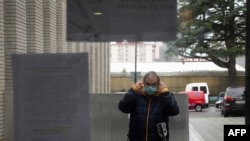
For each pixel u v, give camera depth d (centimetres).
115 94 774
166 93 506
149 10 490
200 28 761
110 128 772
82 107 465
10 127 781
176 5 492
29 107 468
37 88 467
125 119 776
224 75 2817
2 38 859
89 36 497
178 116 784
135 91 512
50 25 1059
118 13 493
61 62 466
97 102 776
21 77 468
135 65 869
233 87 2209
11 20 898
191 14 597
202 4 777
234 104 2142
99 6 495
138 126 505
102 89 1694
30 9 1008
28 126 469
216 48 1672
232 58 2175
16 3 900
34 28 1006
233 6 1242
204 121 1775
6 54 867
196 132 1283
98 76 1616
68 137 466
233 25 1371
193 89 2825
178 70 2750
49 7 1055
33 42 1005
